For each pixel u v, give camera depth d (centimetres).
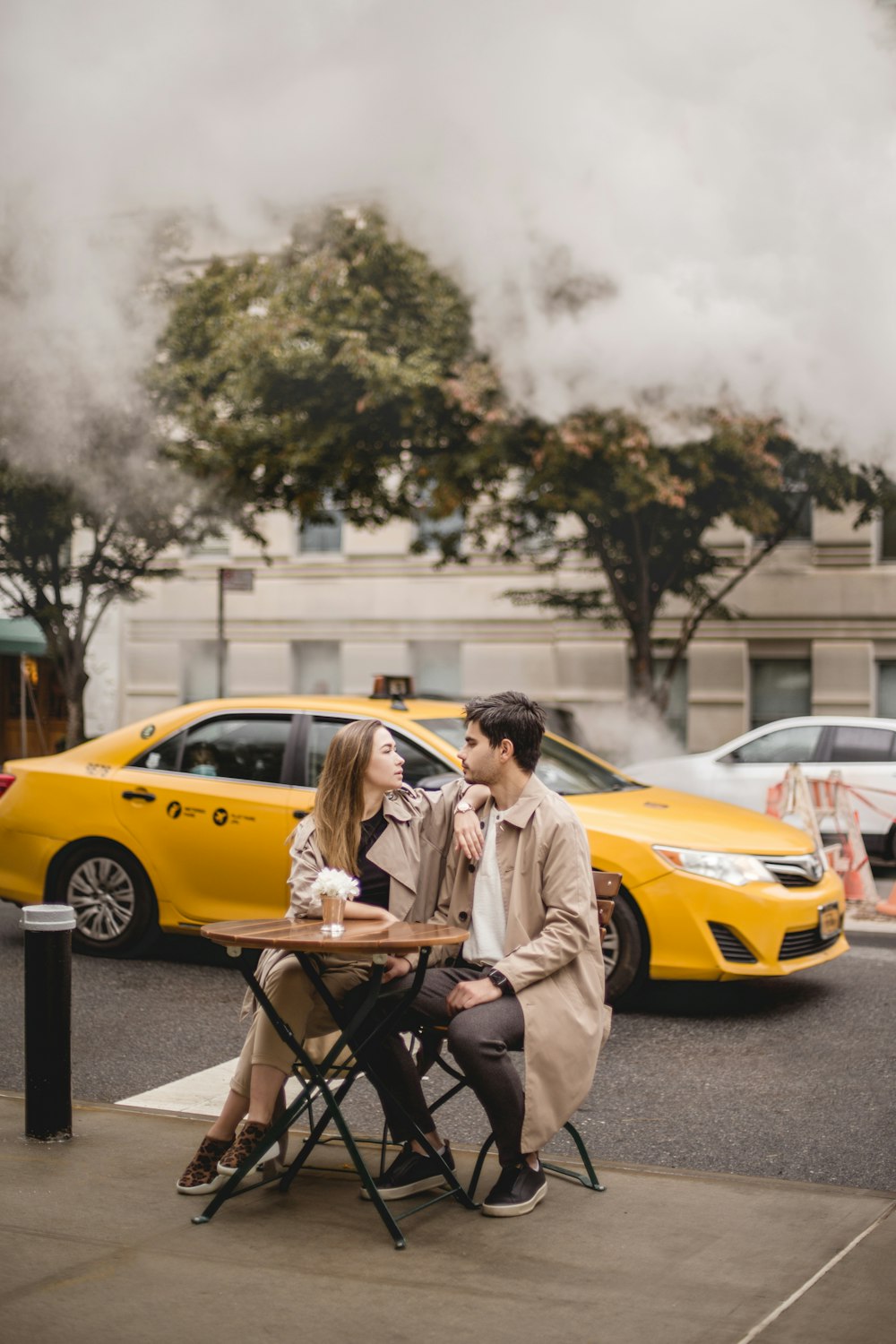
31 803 870
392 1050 436
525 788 450
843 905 764
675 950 703
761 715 2530
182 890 824
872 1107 561
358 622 2744
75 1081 589
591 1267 378
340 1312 348
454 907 455
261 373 1789
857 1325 340
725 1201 432
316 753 809
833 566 2459
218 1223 407
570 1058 423
